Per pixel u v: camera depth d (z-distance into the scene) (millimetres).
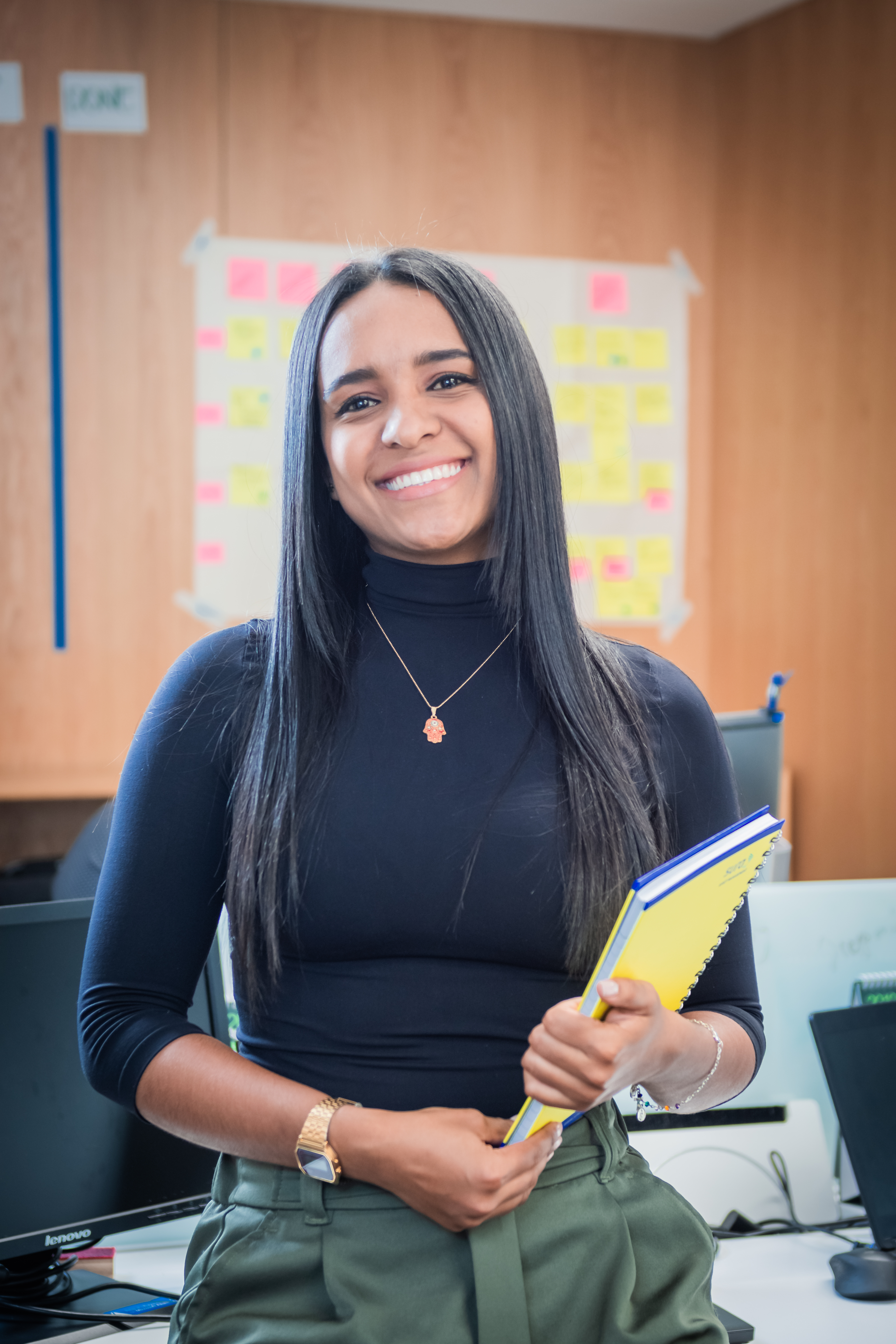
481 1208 866
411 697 1043
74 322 3420
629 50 3709
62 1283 1276
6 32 3340
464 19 3619
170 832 997
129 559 3479
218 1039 1342
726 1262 1388
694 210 3768
